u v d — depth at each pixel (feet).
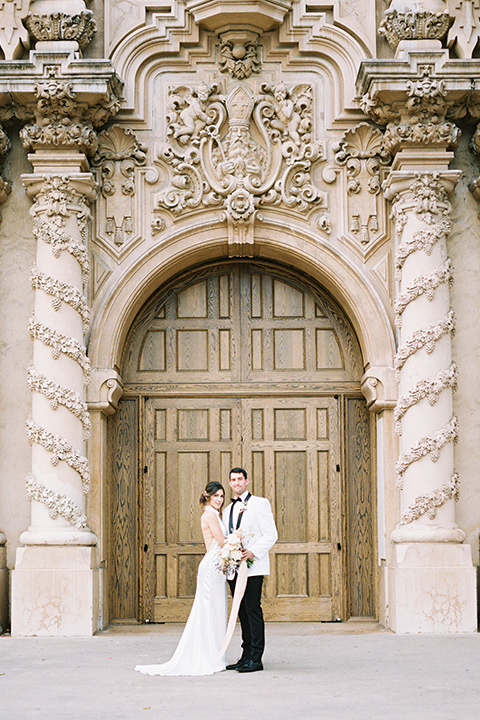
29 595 35.19
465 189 39.47
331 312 41.04
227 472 40.24
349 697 22.86
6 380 38.17
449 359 37.27
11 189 38.91
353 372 40.60
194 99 39.24
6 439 37.88
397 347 38.34
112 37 39.17
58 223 37.14
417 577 35.45
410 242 37.45
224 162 38.96
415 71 36.88
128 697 23.17
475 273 39.01
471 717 20.47
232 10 38.40
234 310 40.93
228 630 26.53
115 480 39.88
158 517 39.88
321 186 39.50
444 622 35.32
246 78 39.68
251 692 23.61
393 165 38.52
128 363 40.42
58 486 36.11
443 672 26.48
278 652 30.45
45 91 36.55
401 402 37.14
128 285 38.63
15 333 38.37
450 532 35.96
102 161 39.09
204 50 39.52
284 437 40.45
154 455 40.22
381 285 38.91
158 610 39.40
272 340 40.86
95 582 36.19
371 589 39.73
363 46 39.55
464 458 38.09
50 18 37.91
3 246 38.78
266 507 27.76
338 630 36.55
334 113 39.45
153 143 39.37
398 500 37.58
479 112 38.40
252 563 27.14
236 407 40.60
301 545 39.70
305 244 39.11
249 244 39.17
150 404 40.50
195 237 39.04
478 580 37.17
